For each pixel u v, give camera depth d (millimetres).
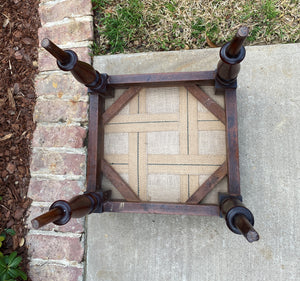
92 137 1058
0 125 1377
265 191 1151
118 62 1314
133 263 1209
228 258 1146
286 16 1263
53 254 1244
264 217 1143
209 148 1051
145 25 1354
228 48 735
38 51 1388
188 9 1327
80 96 1304
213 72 1008
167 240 1194
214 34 1304
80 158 1270
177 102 1092
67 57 801
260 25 1277
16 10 1434
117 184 1073
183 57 1272
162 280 1178
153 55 1292
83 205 857
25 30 1415
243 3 1285
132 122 1106
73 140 1279
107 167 1084
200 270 1157
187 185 1045
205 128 1061
